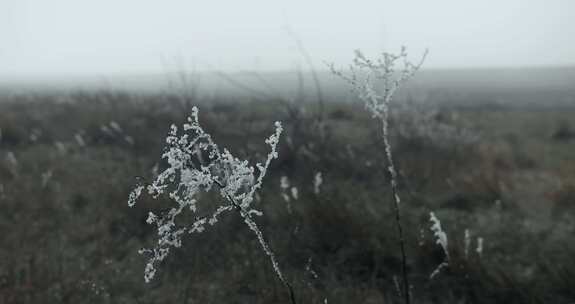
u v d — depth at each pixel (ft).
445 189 21.50
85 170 23.56
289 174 21.79
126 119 32.37
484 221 18.26
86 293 12.66
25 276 13.19
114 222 17.35
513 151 32.12
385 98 9.91
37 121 34.71
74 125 33.68
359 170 22.98
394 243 14.83
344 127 34.01
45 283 12.92
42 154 26.84
